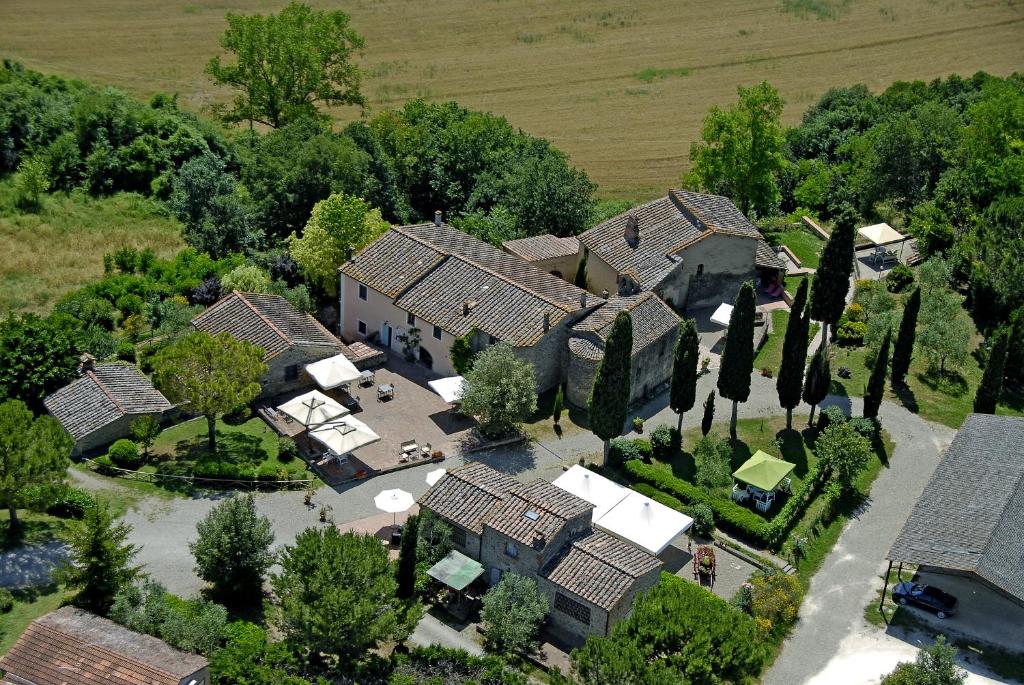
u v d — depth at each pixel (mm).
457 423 74188
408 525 54219
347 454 69750
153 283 85688
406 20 178375
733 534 66875
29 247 92125
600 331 76062
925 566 60375
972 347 90188
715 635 51562
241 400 67312
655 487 69188
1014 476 66562
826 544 67375
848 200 120750
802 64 168000
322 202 88688
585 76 160375
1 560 57000
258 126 136000
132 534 60656
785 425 77750
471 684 50531
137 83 139500
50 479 57781
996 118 115375
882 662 57750
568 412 76875
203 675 48844
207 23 162375
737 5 193125
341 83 125000
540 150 117875
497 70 160875
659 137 142000
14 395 68875
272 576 53062
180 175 101625
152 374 72500
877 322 86750
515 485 62625
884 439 77375
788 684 56156
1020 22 186250
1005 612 61438
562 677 49031
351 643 50719
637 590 57750
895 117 129625
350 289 83812
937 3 197000
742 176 108125
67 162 104125
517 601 56719
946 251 102375
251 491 65562
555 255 91625
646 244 89750
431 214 113938
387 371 80000
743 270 93438
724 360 74188
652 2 192750
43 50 146125
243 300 78000
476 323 76125
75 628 50031
